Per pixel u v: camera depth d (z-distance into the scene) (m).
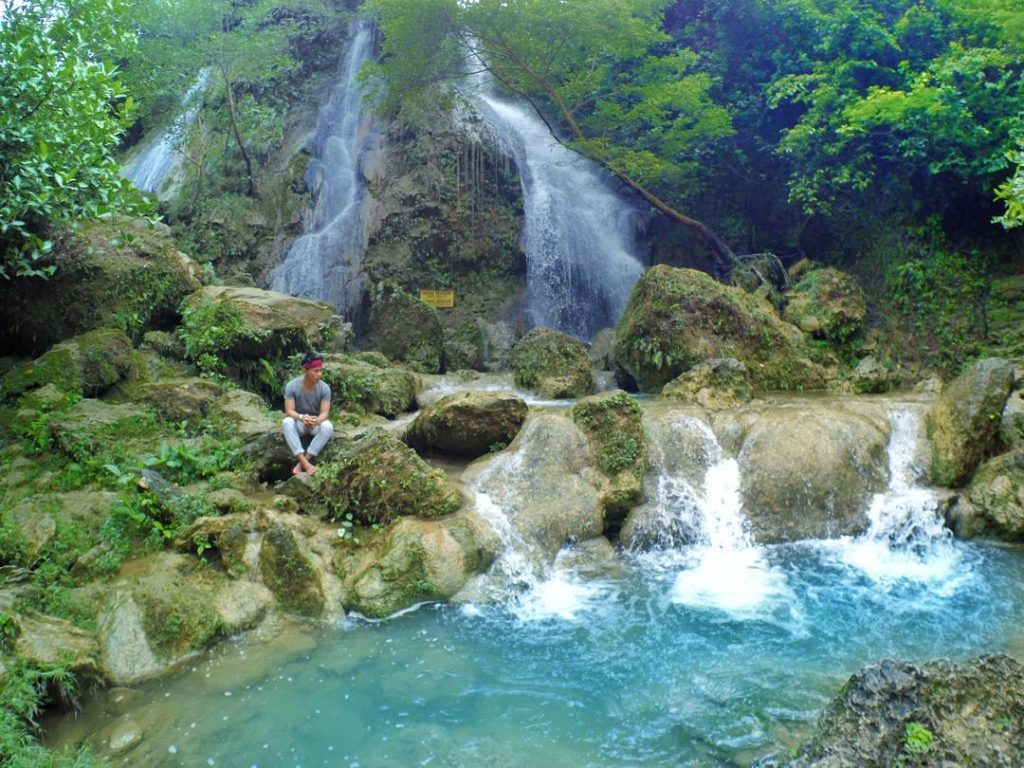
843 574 6.86
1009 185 8.12
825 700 4.74
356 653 5.47
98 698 4.83
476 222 17.77
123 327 10.25
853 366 12.42
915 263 13.03
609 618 6.06
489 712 4.74
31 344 10.21
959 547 7.36
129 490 6.75
